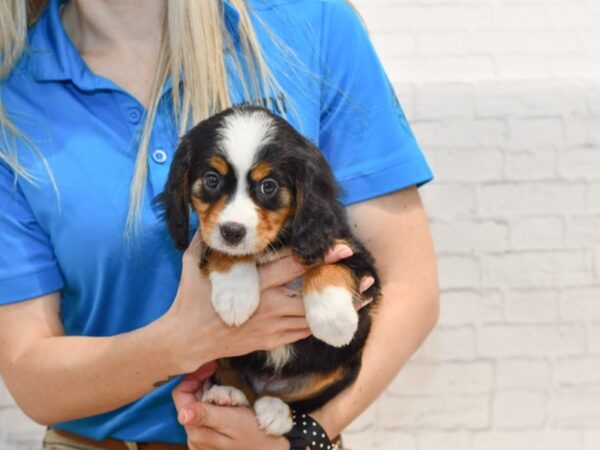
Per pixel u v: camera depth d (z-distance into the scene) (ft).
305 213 4.98
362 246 5.58
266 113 5.22
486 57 9.29
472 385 9.46
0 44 5.85
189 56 5.75
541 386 9.46
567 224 9.29
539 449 9.51
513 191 9.25
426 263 6.04
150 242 5.51
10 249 5.59
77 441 6.00
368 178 5.91
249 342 5.06
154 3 5.95
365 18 9.37
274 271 4.98
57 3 6.22
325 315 4.89
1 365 5.68
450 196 9.24
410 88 9.14
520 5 9.45
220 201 4.99
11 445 9.32
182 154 5.17
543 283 9.35
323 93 6.06
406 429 9.52
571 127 9.18
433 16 9.39
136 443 5.82
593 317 9.38
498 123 9.17
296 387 5.47
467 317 9.38
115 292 5.69
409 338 5.79
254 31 6.03
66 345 5.45
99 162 5.58
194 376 5.50
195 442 5.23
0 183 5.62
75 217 5.52
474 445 9.53
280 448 5.24
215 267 4.99
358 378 5.56
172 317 5.15
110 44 5.95
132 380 5.26
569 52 9.32
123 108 5.71
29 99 5.76
